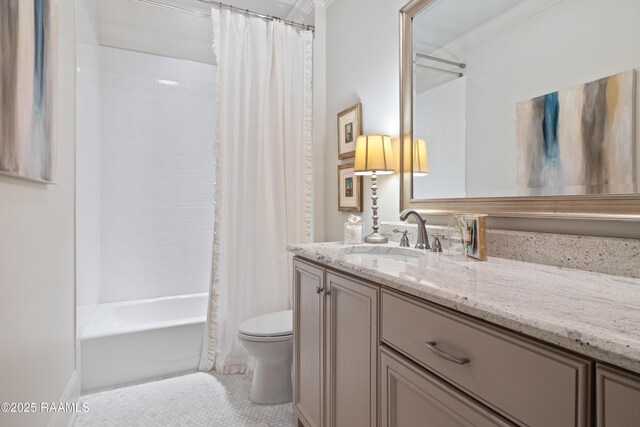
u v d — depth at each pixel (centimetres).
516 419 62
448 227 139
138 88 283
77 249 196
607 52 97
